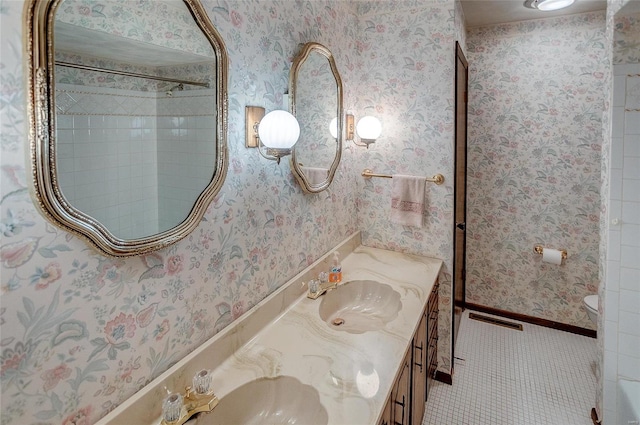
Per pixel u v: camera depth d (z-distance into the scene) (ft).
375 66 7.48
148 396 3.14
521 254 9.68
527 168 9.35
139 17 2.93
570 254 9.12
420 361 5.45
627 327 5.59
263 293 4.74
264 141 4.22
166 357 3.38
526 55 9.02
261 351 4.17
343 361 3.97
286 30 4.90
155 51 3.05
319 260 6.16
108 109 2.71
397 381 3.87
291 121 4.26
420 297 5.57
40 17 2.24
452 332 7.38
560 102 8.82
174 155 3.26
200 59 3.46
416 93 7.18
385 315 5.74
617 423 5.68
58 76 2.38
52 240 2.42
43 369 2.42
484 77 9.52
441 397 7.00
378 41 7.39
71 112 2.47
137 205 2.97
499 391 7.16
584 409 6.66
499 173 9.68
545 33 8.77
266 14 4.46
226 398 3.47
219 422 3.39
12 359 2.25
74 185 2.50
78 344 2.63
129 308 3.00
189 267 3.57
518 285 9.81
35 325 2.36
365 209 8.00
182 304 3.51
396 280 6.24
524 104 9.18
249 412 3.66
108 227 2.74
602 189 6.17
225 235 4.01
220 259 3.96
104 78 2.67
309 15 5.49
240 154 4.16
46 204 2.32
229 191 4.03
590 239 8.89
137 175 2.96
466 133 9.33
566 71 8.67
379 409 3.23
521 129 9.29
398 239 7.74
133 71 2.88
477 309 10.39
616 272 5.60
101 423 2.79
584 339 8.93
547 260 9.14
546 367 7.88
